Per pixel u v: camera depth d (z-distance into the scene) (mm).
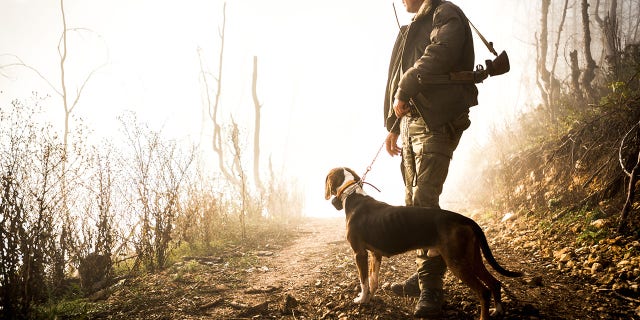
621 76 7094
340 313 3426
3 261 3445
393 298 3666
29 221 3770
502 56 3430
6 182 3711
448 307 3367
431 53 3270
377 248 3365
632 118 5520
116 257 4961
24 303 3477
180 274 4512
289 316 3477
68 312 3654
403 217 3186
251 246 6133
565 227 5004
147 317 3529
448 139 3396
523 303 3314
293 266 4957
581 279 3770
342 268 4582
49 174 4062
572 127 6785
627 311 3111
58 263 4227
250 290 4051
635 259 3732
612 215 4703
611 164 5391
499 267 3023
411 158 3578
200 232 6168
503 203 6906
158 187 5266
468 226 2992
